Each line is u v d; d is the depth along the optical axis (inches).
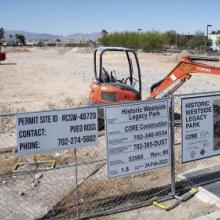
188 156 282.4
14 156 372.2
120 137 256.7
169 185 301.6
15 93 810.8
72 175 322.3
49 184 305.7
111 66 1496.1
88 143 253.9
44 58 2230.6
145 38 2741.1
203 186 299.7
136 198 282.7
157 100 266.2
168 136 274.4
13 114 233.9
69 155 369.1
